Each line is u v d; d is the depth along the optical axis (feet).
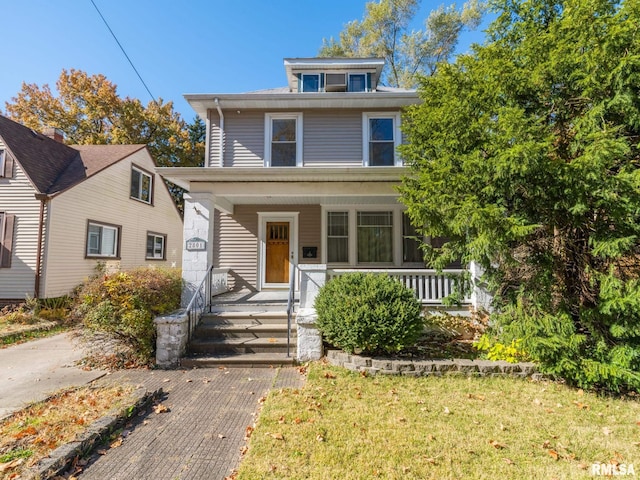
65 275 34.58
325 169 22.24
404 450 10.04
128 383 15.71
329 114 31.71
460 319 20.94
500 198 15.75
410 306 17.79
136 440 10.84
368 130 31.53
